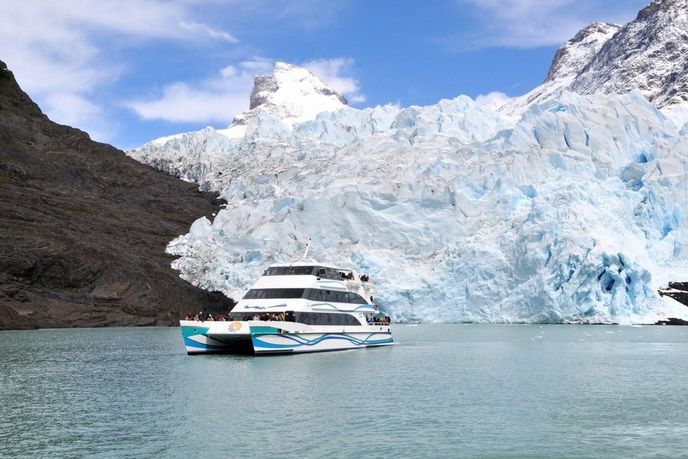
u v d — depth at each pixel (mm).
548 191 105125
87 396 35906
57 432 28344
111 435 27906
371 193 112625
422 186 111875
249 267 109375
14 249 94938
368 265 104188
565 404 34875
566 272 93562
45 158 130750
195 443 26844
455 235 107438
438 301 101875
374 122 157875
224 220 123500
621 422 30906
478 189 113062
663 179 107062
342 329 59062
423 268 105125
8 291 89375
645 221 104688
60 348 60562
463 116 140750
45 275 95312
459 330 89375
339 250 107000
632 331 86062
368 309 62281
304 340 55031
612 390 39156
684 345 67438
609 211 100812
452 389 38969
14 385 39312
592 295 93062
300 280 55906
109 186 135875
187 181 159750
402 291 102375
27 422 30016
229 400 35031
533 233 97812
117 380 41156
